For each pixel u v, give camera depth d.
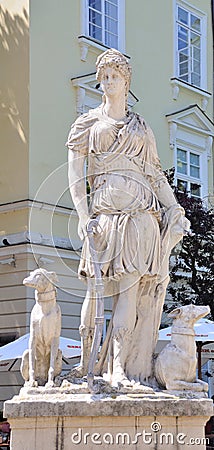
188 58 19.66
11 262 14.67
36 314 5.12
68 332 12.91
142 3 18.33
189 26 19.73
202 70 20.12
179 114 18.73
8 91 15.45
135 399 4.66
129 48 17.83
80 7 16.38
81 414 4.60
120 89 5.43
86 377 4.97
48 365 5.11
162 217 5.44
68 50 16.03
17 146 15.16
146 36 18.36
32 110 15.15
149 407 4.65
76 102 15.96
